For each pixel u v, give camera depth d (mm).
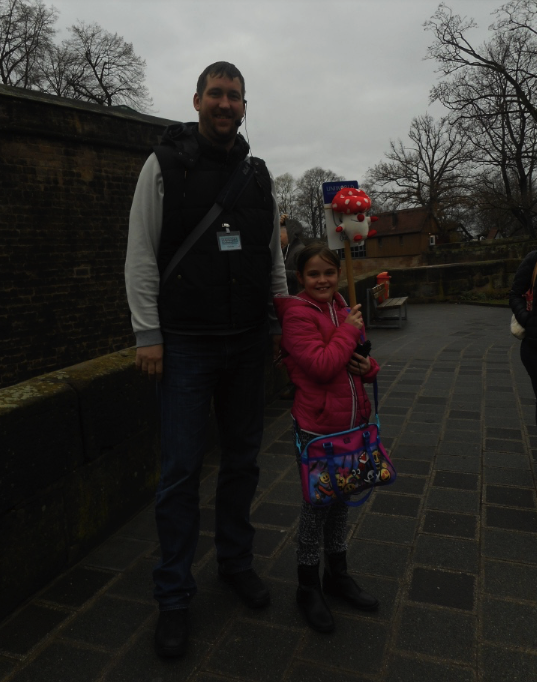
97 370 2881
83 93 34188
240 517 2354
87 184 14008
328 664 1926
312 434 2105
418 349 7824
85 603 2322
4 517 2240
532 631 2041
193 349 2094
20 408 2314
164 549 2125
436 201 44938
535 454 3754
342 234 2551
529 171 33594
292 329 2107
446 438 4148
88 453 2713
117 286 14859
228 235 2035
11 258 12602
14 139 12547
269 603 2283
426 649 1975
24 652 2039
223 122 1984
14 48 30609
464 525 2852
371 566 2520
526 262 3361
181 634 2014
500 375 5992
